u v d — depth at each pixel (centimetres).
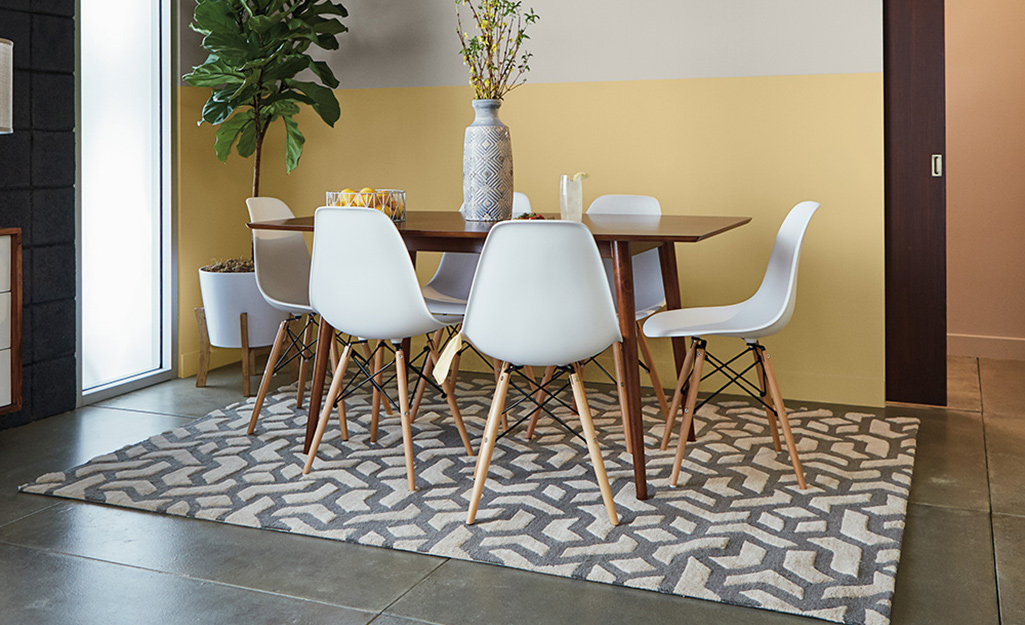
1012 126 468
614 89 404
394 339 268
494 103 301
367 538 232
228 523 245
